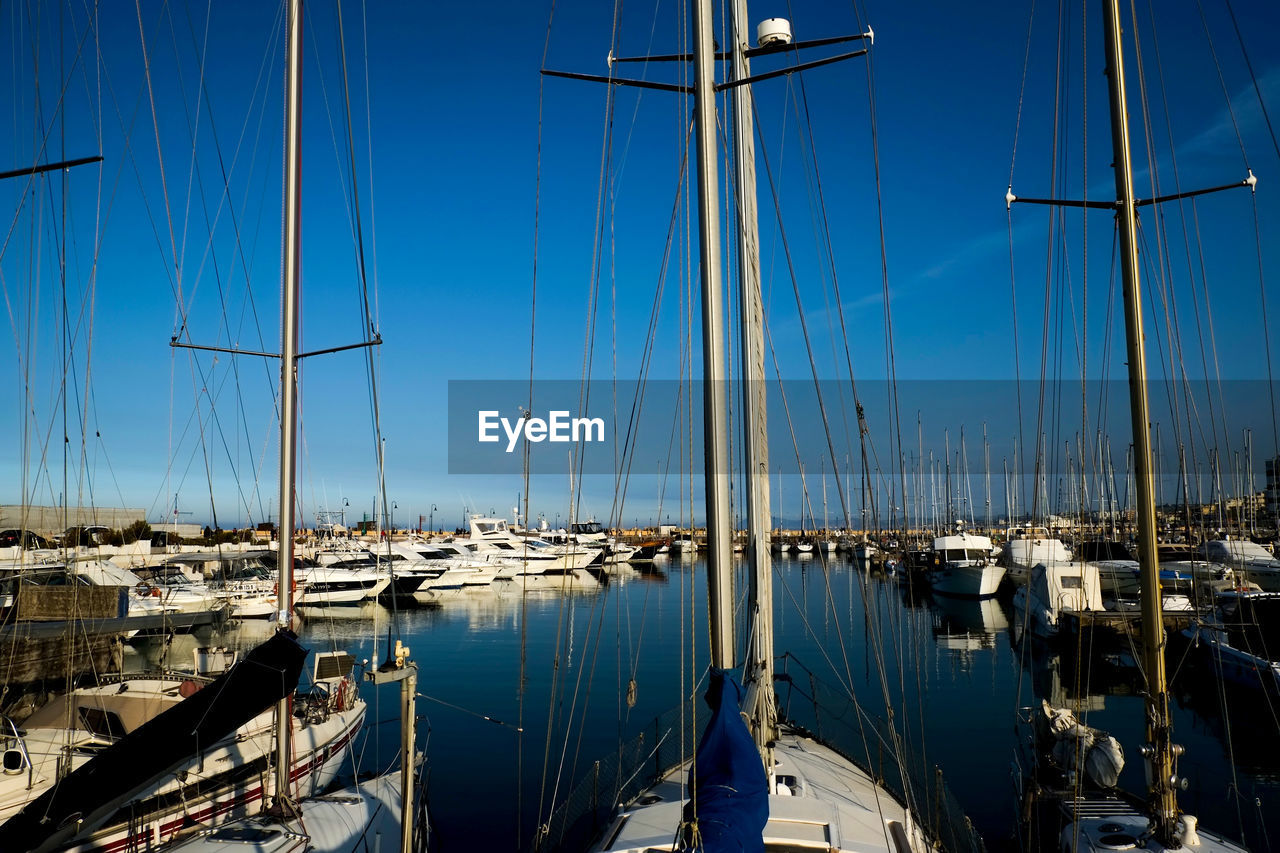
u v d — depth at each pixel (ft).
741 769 16.90
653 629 114.42
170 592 101.55
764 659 26.40
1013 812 41.01
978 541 175.22
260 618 116.78
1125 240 25.12
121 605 56.95
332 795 34.14
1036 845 33.19
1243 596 82.12
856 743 34.78
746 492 26.89
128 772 22.70
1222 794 46.68
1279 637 79.77
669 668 84.28
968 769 48.85
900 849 22.52
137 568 116.78
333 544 178.19
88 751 34.45
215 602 92.73
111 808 25.76
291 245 30.91
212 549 140.56
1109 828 26.45
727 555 18.37
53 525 74.08
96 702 36.60
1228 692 69.51
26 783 31.65
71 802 22.52
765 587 26.76
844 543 215.51
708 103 19.65
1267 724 63.26
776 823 22.94
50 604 47.16
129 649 96.43
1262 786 48.01
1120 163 25.31
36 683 46.73
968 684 77.00
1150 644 24.70
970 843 27.68
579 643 104.47
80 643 47.47
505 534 225.15
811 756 31.22
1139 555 24.86
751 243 28.40
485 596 168.55
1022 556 131.03
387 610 146.30
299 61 31.53
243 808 34.01
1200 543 147.54
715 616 18.22
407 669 20.52
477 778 48.55
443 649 101.35
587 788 34.91
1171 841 24.30
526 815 42.32
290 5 31.32
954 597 147.02
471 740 56.80
